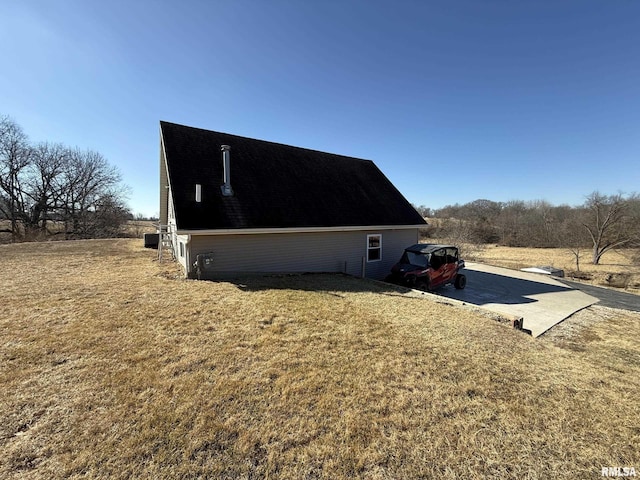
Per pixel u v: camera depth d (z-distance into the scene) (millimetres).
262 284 8828
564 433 3104
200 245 9219
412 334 5535
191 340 4820
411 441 2875
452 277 11953
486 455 2748
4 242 27422
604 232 29016
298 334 5250
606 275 19938
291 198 11719
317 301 7301
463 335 5660
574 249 30766
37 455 2498
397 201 15695
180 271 10227
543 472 2588
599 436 3084
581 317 8875
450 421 3189
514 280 14508
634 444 2977
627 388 4160
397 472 2514
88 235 31000
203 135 12070
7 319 5473
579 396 3850
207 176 10398
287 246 10930
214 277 9328
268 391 3529
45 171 29484
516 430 3109
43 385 3471
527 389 3928
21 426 2818
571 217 36344
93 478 2301
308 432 2914
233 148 12289
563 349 5898
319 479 2404
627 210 27859
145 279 8891
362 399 3479
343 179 14797
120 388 3457
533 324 8016
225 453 2609
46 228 30500
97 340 4691
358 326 5781
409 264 11375
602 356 5738
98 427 2834
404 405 3414
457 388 3826
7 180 27906
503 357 4875
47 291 7395
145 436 2744
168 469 2416
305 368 4102
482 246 33469
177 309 6234
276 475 2420
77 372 3771
